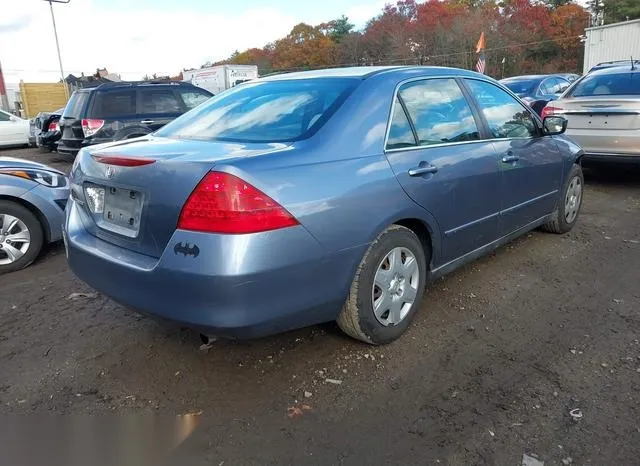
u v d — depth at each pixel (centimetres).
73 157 1029
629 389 280
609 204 679
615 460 230
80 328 364
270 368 306
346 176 283
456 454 235
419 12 5697
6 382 299
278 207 252
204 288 245
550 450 237
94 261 295
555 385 285
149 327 361
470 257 394
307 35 6706
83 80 2616
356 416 263
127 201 283
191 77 3597
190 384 293
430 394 279
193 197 248
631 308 375
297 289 264
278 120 316
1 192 477
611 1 5506
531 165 445
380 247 302
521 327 351
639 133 690
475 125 391
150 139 344
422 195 324
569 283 423
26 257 494
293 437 249
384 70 346
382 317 317
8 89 3956
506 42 5200
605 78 777
